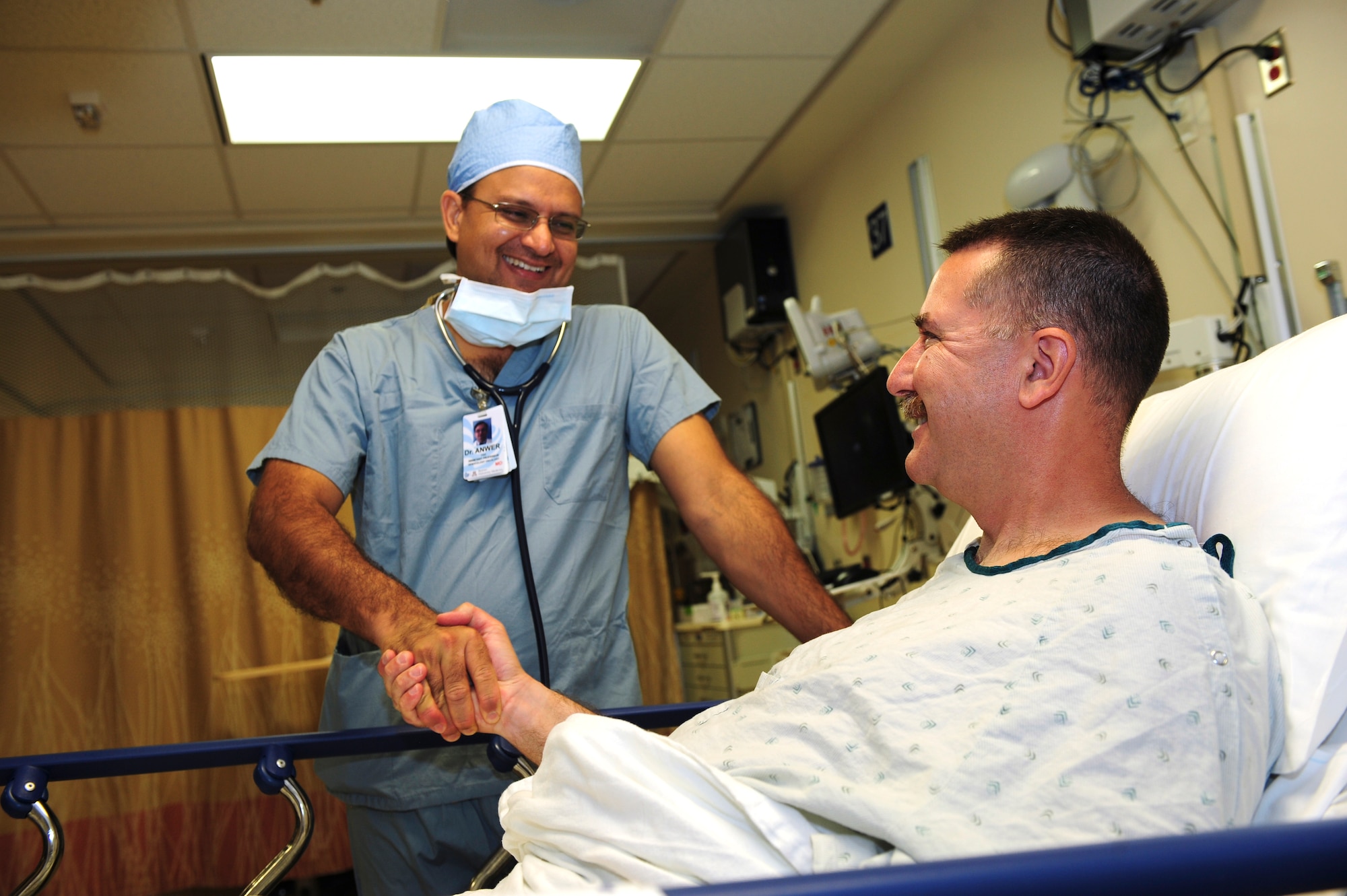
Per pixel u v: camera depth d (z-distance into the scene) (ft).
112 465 12.46
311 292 13.65
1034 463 2.86
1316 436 2.96
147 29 9.50
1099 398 2.84
